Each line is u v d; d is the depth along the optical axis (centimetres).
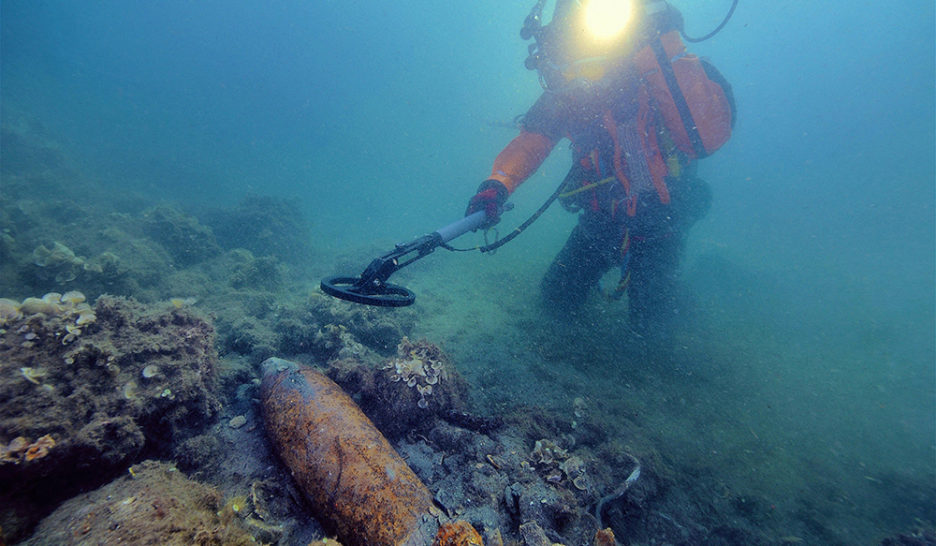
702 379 486
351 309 444
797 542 279
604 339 533
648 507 278
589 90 398
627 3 375
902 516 320
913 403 515
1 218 581
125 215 701
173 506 158
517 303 628
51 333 201
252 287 576
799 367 584
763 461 361
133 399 208
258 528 185
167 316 255
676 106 379
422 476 242
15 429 169
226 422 256
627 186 412
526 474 239
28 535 162
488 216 387
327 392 228
